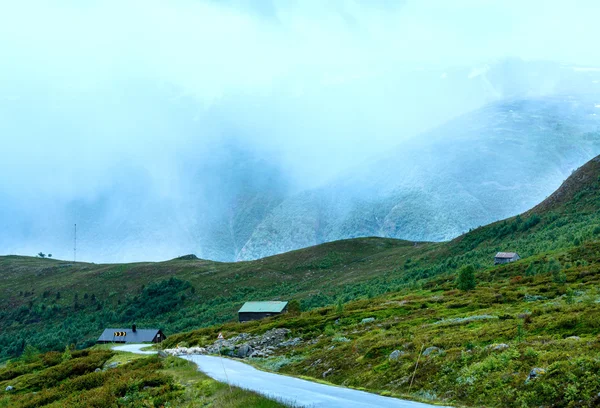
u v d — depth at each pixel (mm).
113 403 42406
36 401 53062
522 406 25969
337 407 28578
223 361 69625
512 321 50906
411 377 36969
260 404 28531
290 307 151875
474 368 32969
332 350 58125
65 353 89312
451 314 79812
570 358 28500
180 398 39625
